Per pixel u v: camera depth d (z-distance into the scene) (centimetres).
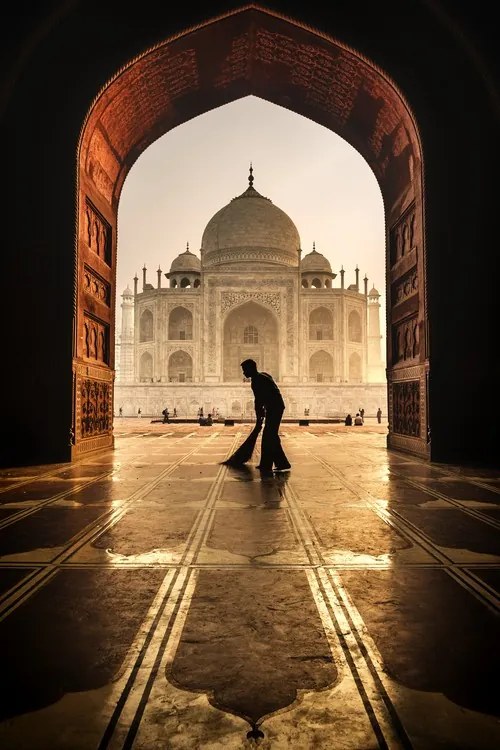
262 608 219
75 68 802
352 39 827
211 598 230
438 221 812
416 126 824
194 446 1062
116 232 1047
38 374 775
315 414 4019
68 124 802
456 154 818
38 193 791
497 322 799
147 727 138
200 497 470
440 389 791
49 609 219
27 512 408
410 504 438
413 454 858
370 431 1756
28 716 144
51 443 764
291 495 480
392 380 1003
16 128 783
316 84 979
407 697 153
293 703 149
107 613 214
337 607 220
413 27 787
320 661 174
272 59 959
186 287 5306
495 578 257
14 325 777
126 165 1048
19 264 782
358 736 134
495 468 692
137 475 620
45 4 739
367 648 184
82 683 160
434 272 808
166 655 178
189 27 818
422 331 829
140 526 361
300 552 299
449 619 209
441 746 131
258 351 4897
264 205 5028
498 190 791
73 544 316
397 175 980
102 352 962
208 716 143
